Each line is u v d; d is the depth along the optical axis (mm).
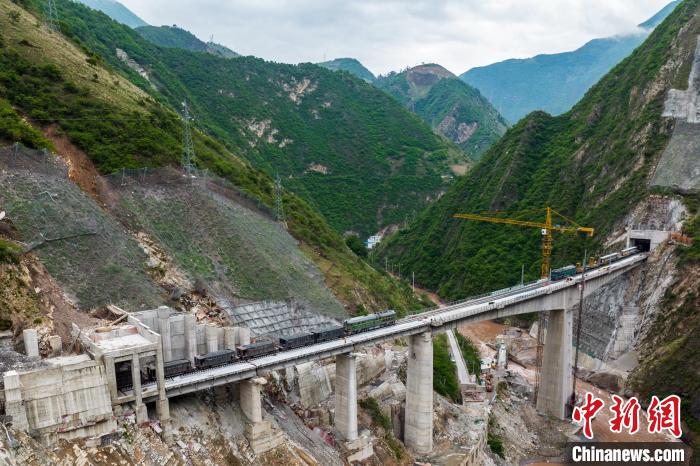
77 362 53594
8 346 56844
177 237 92625
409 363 92375
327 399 87188
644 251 157000
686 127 172375
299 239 124688
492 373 134250
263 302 92938
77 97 105688
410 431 91062
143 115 114125
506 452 103000
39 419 50375
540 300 113875
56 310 65375
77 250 76250
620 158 187000
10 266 64062
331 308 105000
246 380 66812
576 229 170500
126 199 91938
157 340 58031
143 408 57188
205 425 62625
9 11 121000
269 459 65750
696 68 179625
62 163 88812
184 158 108375
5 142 83750
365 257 190625
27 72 103375
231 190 115375
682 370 120000
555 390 119000
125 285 76688
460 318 98062
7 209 74188
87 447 52219
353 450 78125
